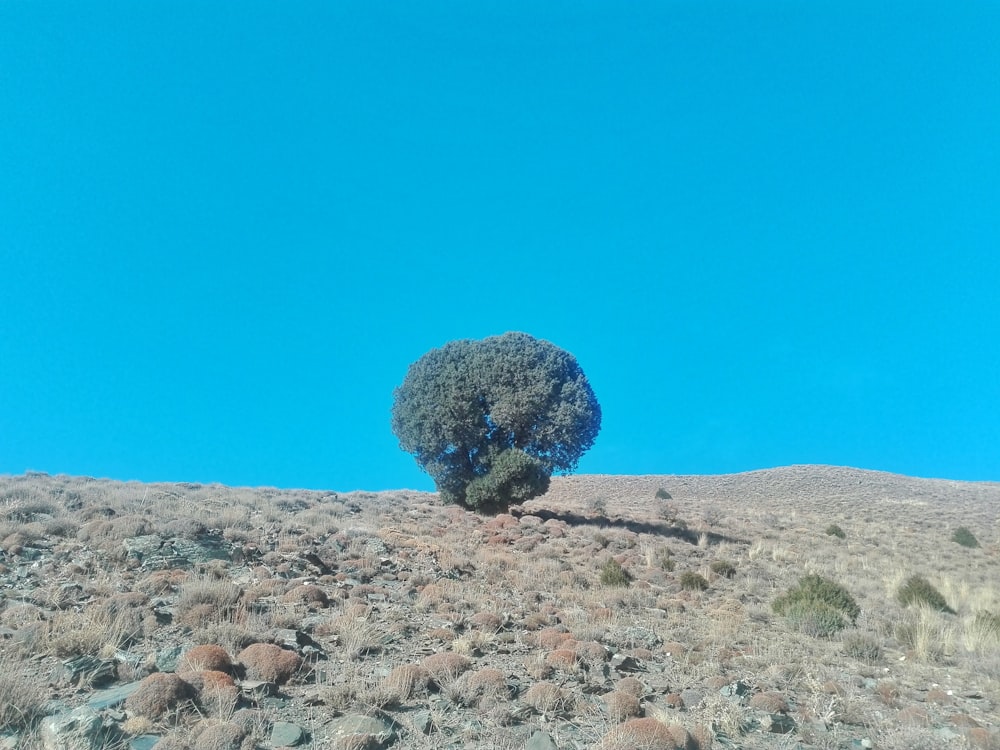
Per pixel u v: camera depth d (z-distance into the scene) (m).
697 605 16.91
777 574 24.05
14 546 13.47
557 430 33.28
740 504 54.38
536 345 35.03
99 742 5.78
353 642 9.34
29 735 5.85
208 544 15.02
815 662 11.74
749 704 8.81
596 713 7.84
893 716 9.06
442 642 10.18
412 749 6.54
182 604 10.20
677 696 8.71
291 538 17.28
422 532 23.97
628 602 15.91
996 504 58.16
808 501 57.22
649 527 33.22
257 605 10.65
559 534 26.89
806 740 7.86
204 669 7.54
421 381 34.75
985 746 7.95
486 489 32.09
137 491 23.39
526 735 6.96
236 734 6.14
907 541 37.31
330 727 6.73
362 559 16.08
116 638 8.31
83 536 14.84
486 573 17.09
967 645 13.53
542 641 10.55
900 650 13.60
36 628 8.31
